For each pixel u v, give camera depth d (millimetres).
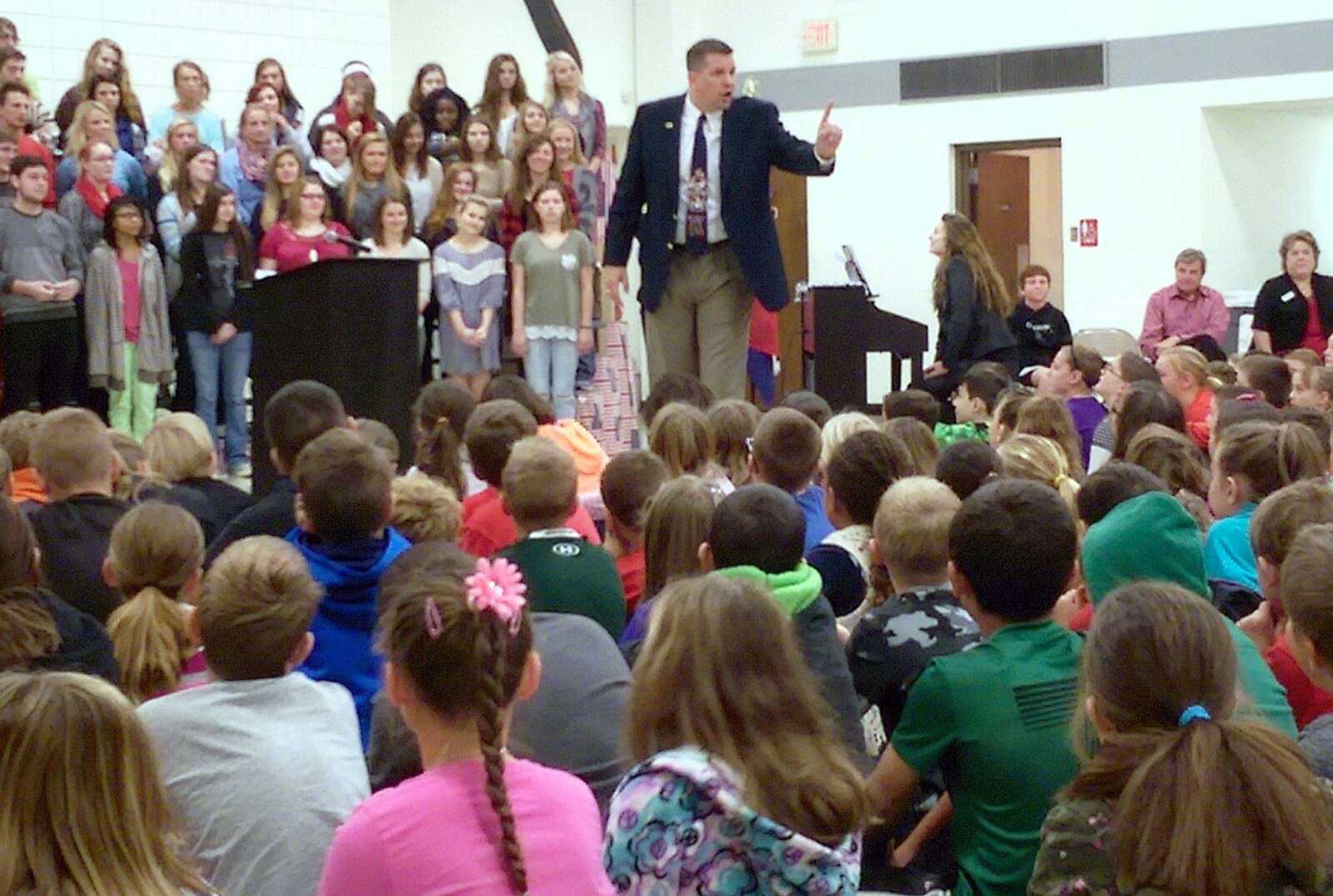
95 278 10289
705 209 7648
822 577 4793
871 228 17141
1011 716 3340
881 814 3445
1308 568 3111
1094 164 15930
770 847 2543
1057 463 5527
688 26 17734
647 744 2705
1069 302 16203
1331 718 3002
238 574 3299
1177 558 3865
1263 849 2250
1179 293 13484
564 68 13086
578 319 11406
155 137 12625
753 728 2617
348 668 4168
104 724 2146
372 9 15633
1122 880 2346
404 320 8484
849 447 4949
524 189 11648
